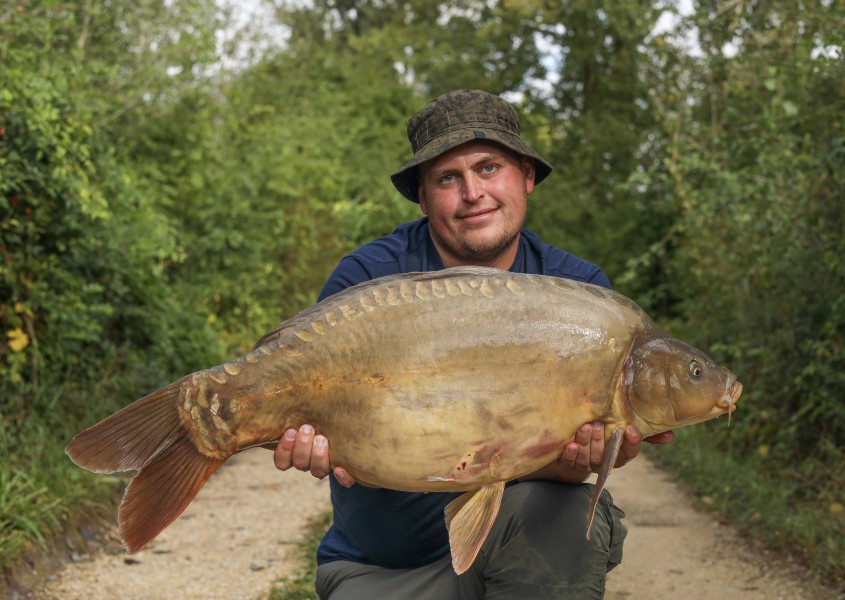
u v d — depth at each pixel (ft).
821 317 23.48
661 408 8.32
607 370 8.36
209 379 8.13
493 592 9.61
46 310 22.34
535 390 8.21
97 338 24.16
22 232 21.95
